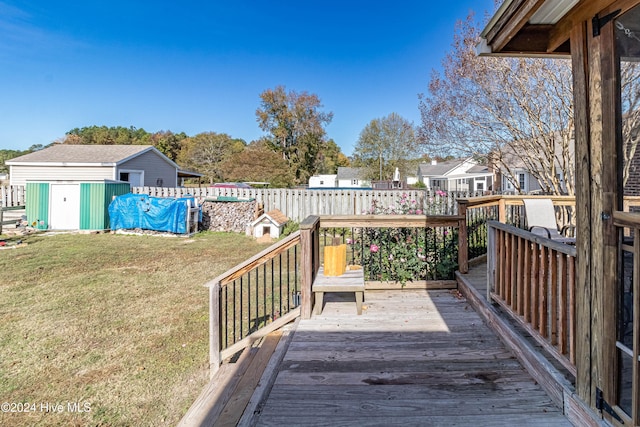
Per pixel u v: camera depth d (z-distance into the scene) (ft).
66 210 37.27
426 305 11.71
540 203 15.53
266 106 111.75
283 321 10.57
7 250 27.20
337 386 6.93
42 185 37.22
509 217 19.88
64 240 31.99
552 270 6.65
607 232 4.85
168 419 7.78
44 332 12.19
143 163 56.08
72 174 49.55
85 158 50.65
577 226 5.49
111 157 51.34
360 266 13.21
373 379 7.16
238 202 38.78
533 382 6.95
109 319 13.42
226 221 38.78
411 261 13.65
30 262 23.12
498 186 52.95
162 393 8.74
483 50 7.42
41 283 18.29
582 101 5.27
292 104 112.16
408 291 13.35
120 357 10.51
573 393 5.64
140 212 35.91
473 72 28.14
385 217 13.33
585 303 5.31
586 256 5.28
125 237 34.17
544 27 6.97
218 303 9.62
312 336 9.38
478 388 6.75
